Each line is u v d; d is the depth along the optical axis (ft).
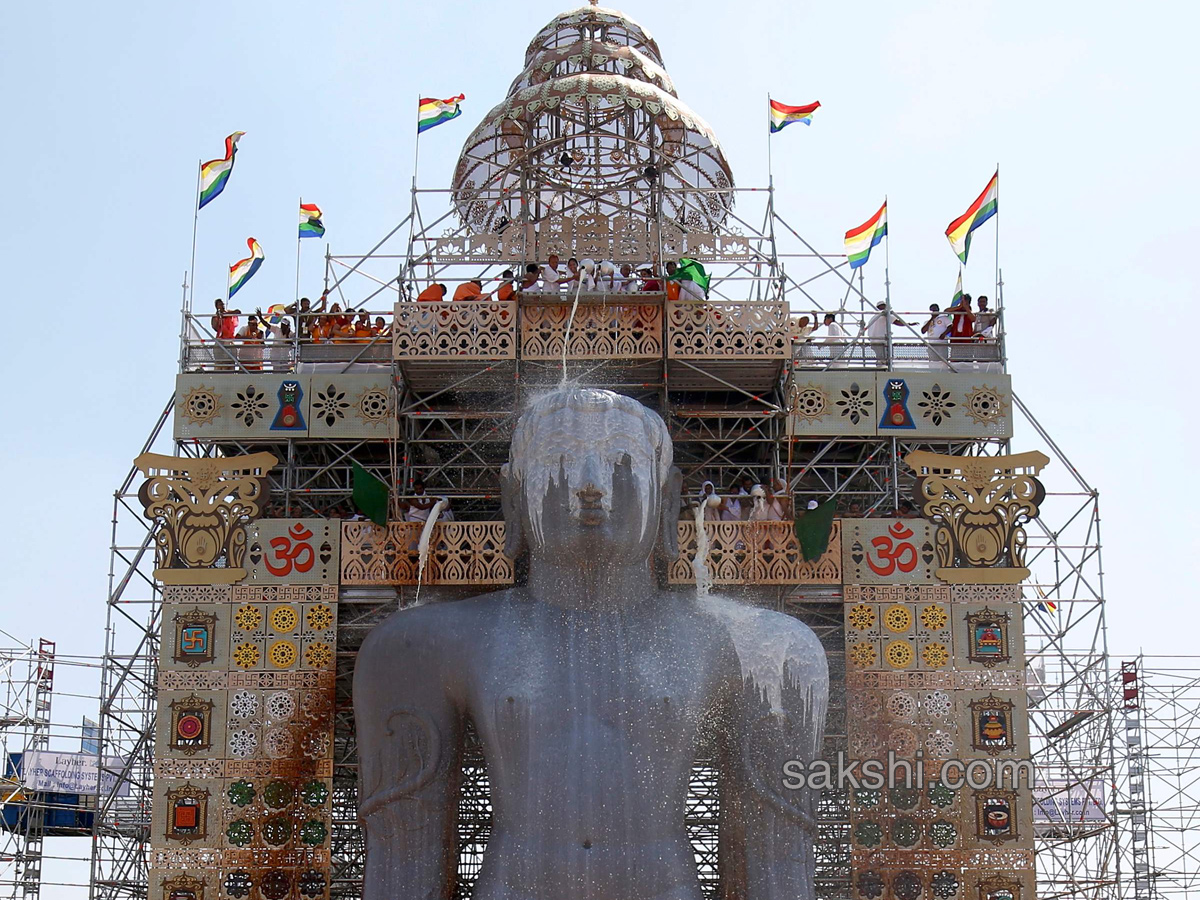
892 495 89.04
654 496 67.62
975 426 88.89
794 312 93.30
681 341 85.35
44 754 102.73
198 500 80.33
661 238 92.43
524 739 63.77
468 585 79.30
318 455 92.43
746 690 67.05
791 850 65.67
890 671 78.69
